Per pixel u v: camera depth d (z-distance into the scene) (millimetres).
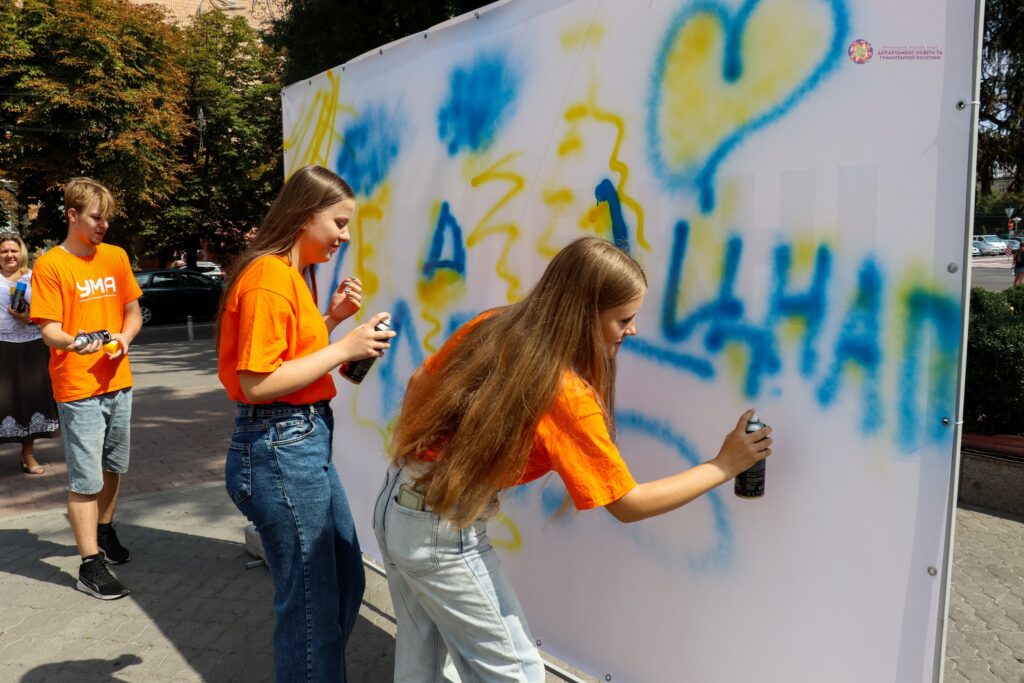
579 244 1652
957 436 1480
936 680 1540
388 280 3139
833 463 1679
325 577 2191
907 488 1561
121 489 5309
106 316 3570
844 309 1634
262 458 2113
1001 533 4418
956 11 1427
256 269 2084
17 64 15469
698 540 1977
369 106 3182
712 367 1911
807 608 1746
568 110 2250
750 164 1784
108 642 3105
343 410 3559
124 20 16594
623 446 2170
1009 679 2947
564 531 2375
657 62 1980
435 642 1964
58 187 16453
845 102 1597
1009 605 3551
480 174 2605
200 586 3637
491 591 1743
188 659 2969
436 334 2879
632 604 2170
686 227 1942
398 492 1827
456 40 2678
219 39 23750
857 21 1564
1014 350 4773
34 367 5531
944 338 1486
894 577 1592
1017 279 17188
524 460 1613
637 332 2098
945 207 1467
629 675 2197
